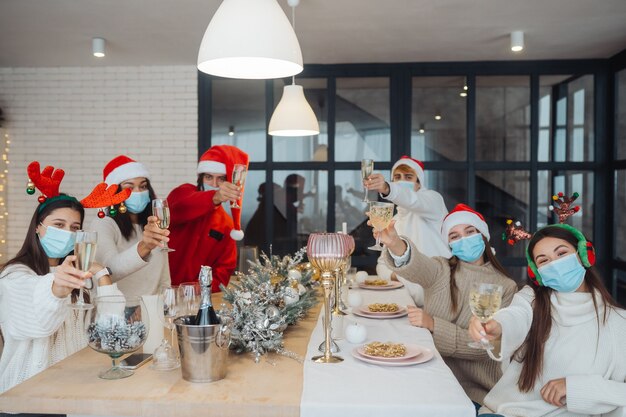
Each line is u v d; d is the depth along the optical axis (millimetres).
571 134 5844
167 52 5434
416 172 4078
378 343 2010
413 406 1511
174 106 6027
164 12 4219
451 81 5883
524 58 5711
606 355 1979
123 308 1750
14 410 1558
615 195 5711
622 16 4344
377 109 5926
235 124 6035
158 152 6059
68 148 6109
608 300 2045
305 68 5922
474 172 5879
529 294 2168
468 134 5855
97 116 6074
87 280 1961
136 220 2908
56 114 6090
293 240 6023
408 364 1842
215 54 1964
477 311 1812
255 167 6023
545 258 2041
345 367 1842
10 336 2055
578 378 1905
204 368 1677
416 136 5918
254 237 6043
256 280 2297
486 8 4156
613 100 5668
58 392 1597
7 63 5902
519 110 5848
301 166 6000
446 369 1820
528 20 4449
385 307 2680
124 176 2816
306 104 3686
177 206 3402
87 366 1853
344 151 5977
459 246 2588
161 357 1850
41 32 4754
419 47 5270
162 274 2932
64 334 2189
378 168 5930
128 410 1549
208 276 1708
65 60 5762
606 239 5820
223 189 3002
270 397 1567
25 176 6145
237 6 1988
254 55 1945
